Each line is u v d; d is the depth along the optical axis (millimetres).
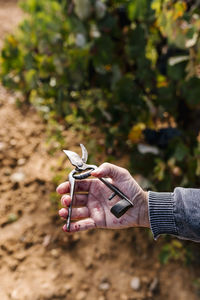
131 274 2244
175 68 2043
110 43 2201
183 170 2254
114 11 2225
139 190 1339
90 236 2381
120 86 2254
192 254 2311
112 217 1363
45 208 2480
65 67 2385
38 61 2646
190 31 1919
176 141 2148
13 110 3146
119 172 1322
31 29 2594
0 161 2719
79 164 1291
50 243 2320
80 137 2877
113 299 2133
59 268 2217
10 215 2416
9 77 3037
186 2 2006
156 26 2160
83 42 2238
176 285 2219
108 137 2520
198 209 1199
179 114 2383
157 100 2236
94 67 2502
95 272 2232
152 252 2334
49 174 2658
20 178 2621
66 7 2328
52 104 2945
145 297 2162
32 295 2070
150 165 2248
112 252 2320
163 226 1250
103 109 2404
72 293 2125
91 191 1403
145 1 2055
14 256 2230
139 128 2398
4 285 2092
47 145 2855
